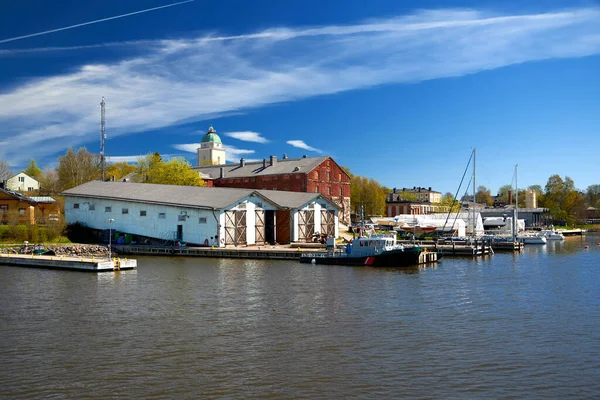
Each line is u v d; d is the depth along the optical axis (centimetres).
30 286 3919
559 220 16038
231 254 6228
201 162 19912
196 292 3656
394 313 2973
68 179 11806
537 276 4634
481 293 3666
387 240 5459
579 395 1764
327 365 2042
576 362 2094
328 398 1727
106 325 2673
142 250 6688
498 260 6184
